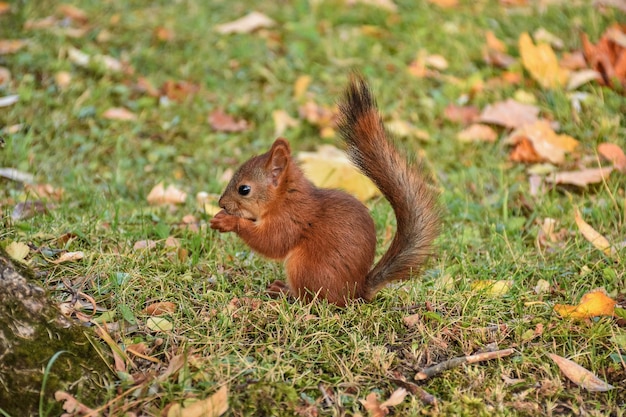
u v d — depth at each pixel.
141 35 15.26
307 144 12.80
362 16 16.25
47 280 7.78
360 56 14.93
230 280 8.43
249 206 7.95
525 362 7.05
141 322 7.39
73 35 15.08
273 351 7.03
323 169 11.23
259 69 14.37
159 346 7.06
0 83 13.47
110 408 6.18
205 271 8.55
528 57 13.47
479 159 12.03
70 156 12.00
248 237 8.02
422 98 13.51
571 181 10.84
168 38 15.13
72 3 16.17
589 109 12.59
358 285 7.88
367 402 6.46
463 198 10.80
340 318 7.56
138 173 11.74
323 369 6.92
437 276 8.64
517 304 7.93
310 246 7.87
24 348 6.35
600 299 7.75
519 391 6.77
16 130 12.29
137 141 12.60
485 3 16.50
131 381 6.50
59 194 10.49
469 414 6.43
